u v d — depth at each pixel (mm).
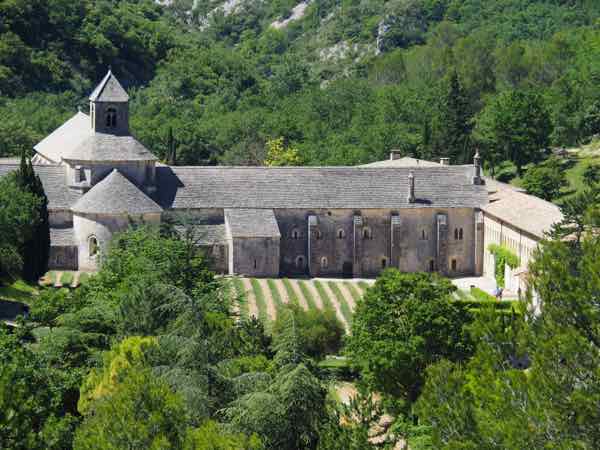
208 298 137875
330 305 184750
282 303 184125
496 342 92625
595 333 84625
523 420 82125
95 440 93500
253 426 97438
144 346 109000
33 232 186375
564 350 82875
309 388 99938
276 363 109000
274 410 98062
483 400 88312
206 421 94938
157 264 150000
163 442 90312
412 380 138000
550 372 83875
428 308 137875
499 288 198250
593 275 85250
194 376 101125
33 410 105688
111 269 155625
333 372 139125
